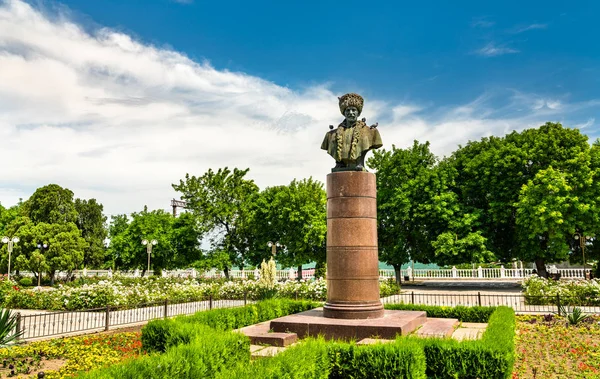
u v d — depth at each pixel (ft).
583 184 89.86
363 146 40.29
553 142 95.66
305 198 116.16
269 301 50.19
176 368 20.83
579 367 30.60
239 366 21.27
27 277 130.00
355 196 39.17
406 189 109.29
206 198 129.18
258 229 121.29
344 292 38.34
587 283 67.05
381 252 113.50
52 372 29.27
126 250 146.82
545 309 60.49
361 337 34.94
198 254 138.72
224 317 41.47
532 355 34.53
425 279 129.18
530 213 91.35
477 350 25.29
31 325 50.96
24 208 137.28
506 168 99.35
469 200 109.70
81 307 64.13
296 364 21.72
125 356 33.86
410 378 24.18
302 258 115.65
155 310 59.98
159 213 160.97
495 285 107.76
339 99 42.16
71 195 142.00
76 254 120.67
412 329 37.19
